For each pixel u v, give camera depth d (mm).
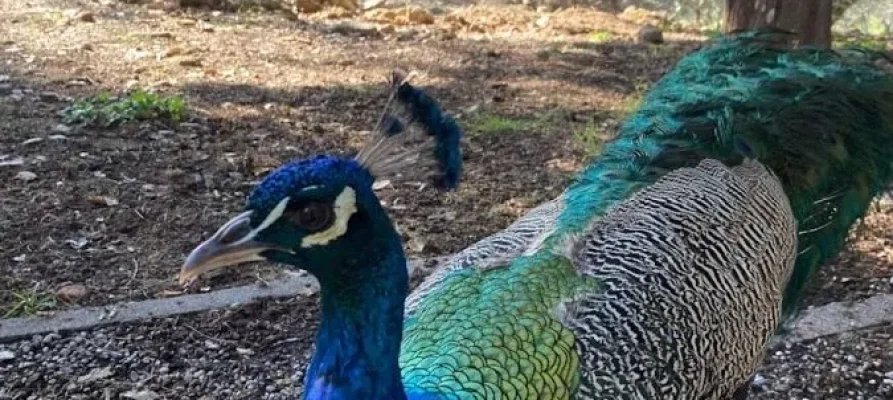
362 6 3186
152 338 1188
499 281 872
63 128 1778
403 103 732
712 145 1013
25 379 1120
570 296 859
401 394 747
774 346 1205
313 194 698
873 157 1072
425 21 2945
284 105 1993
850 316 1263
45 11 2670
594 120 1957
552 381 814
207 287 1295
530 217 980
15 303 1229
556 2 3357
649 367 841
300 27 2732
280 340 1196
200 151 1729
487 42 2656
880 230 1494
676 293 872
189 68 2227
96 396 1102
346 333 730
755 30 1110
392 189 1607
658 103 1056
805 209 1035
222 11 2859
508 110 2018
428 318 858
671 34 2846
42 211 1468
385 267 726
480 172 1695
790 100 1043
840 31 2986
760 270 926
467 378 801
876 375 1167
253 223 706
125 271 1323
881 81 1077
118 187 1561
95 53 2299
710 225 922
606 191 970
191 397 1109
